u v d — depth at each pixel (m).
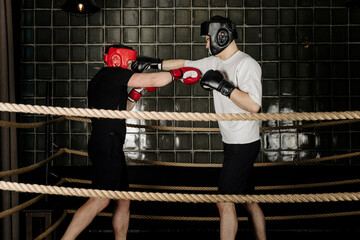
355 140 4.44
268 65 4.51
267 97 4.51
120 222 2.10
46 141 2.53
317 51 4.49
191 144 4.49
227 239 1.88
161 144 4.49
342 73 4.49
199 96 4.49
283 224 3.04
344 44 4.49
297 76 4.50
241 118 1.41
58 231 2.54
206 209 3.09
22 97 4.48
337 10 4.48
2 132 1.98
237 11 4.50
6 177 1.99
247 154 1.93
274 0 4.49
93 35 4.51
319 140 4.46
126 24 4.51
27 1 4.46
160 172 4.18
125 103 2.02
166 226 3.06
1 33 1.96
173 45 4.51
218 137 4.48
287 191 3.44
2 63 1.96
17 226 2.08
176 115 1.41
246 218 2.79
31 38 4.48
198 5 4.51
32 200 2.14
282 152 4.49
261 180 3.84
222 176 1.96
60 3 4.48
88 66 4.51
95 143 1.96
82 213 1.86
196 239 3.05
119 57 2.04
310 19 4.49
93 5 3.79
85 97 4.50
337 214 2.79
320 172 4.15
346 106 4.48
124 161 2.04
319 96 4.49
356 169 4.26
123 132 2.02
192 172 4.17
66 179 2.88
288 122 4.48
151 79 1.88
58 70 4.50
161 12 4.51
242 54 1.98
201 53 4.51
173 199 1.40
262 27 4.50
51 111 1.38
